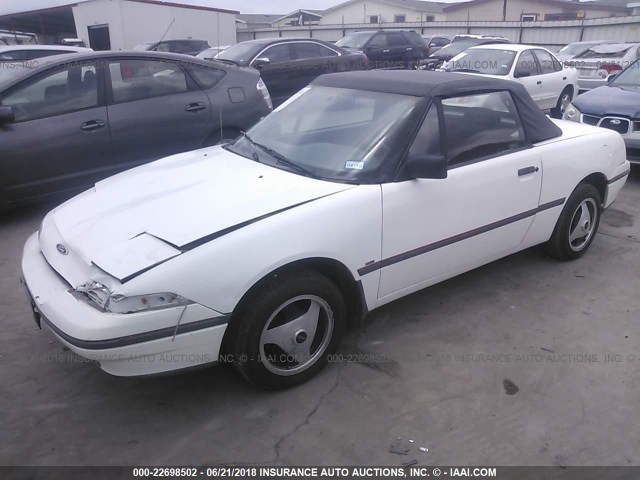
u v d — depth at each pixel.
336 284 3.09
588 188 4.30
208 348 2.58
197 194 2.99
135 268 2.45
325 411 2.80
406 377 3.06
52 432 2.65
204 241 2.55
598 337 3.46
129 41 21.98
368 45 16.16
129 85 5.73
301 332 2.87
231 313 2.57
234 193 2.96
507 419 2.75
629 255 4.68
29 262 3.01
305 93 3.97
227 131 6.39
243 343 2.68
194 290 2.46
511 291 4.03
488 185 3.52
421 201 3.17
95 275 2.52
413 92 3.41
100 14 22.27
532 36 27.55
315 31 31.23
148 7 21.36
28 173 5.20
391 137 3.21
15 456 2.50
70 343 2.45
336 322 3.01
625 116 6.47
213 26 22.83
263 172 3.23
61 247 2.84
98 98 5.54
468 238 3.51
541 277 4.25
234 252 2.55
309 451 2.54
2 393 2.91
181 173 3.36
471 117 3.56
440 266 3.44
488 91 3.70
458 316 3.68
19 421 2.72
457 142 3.45
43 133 5.21
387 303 3.60
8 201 5.21
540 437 2.64
